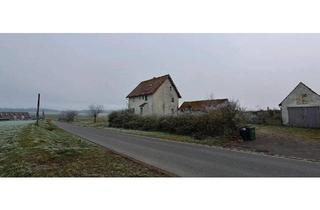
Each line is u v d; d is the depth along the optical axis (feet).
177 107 152.15
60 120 311.88
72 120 269.64
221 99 122.52
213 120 67.56
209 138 64.69
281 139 61.62
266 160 37.65
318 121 88.33
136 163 34.06
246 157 40.01
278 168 32.30
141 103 150.51
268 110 108.47
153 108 139.33
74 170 30.17
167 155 40.73
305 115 91.91
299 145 53.31
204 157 39.32
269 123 101.91
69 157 38.06
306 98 91.97
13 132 96.53
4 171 31.35
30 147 48.01
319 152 45.50
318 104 88.74
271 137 64.85
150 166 32.12
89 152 42.65
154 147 50.26
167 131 85.97
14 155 40.04
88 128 122.31
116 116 128.57
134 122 108.78
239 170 30.83
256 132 74.95
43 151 42.34
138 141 61.21
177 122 80.43
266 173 29.63
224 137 63.77
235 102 73.51
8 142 62.18
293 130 80.59
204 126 69.26
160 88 144.05
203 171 30.07
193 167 32.12
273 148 50.19
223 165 33.55
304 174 29.35
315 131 77.30
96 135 78.48
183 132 76.43
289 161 37.14
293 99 95.86
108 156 39.17
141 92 151.74
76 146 50.67
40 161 35.09
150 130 96.07
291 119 95.81
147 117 102.53
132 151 44.62
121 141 61.11
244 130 60.90
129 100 163.73
